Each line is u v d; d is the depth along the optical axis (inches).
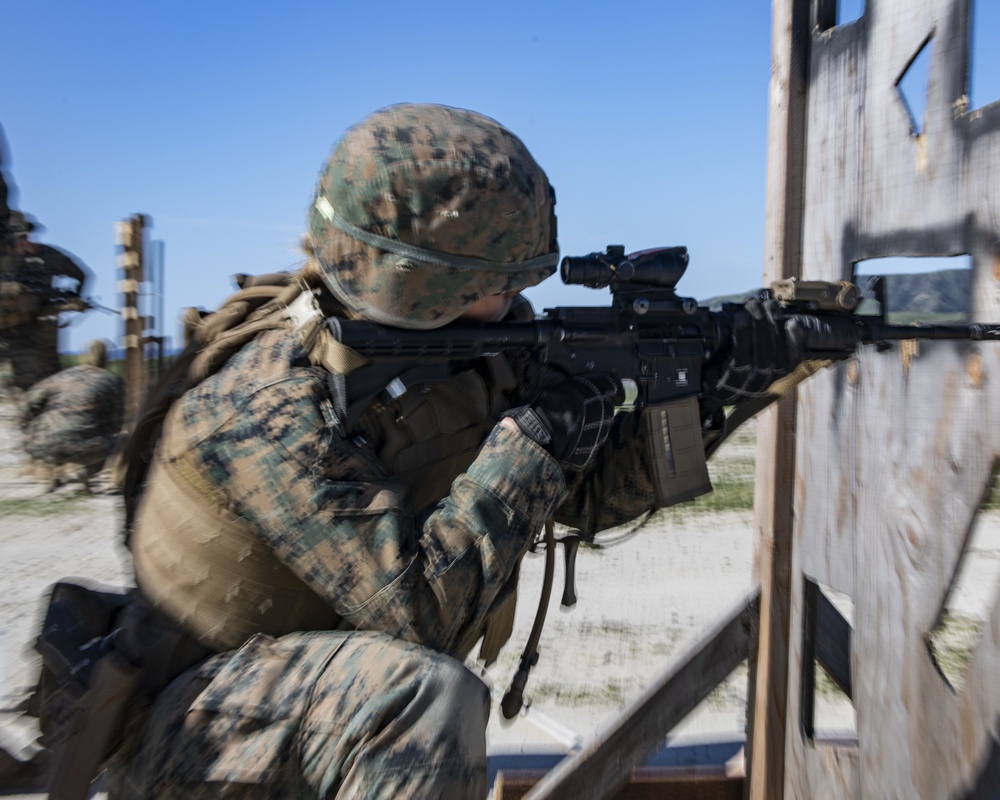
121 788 68.3
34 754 77.7
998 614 79.2
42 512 281.0
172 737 64.4
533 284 71.1
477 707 65.6
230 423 66.0
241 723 63.4
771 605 109.5
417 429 72.1
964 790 81.7
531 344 75.2
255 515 65.5
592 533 90.2
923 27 88.3
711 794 119.3
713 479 337.1
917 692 89.3
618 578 234.2
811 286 86.7
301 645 66.6
